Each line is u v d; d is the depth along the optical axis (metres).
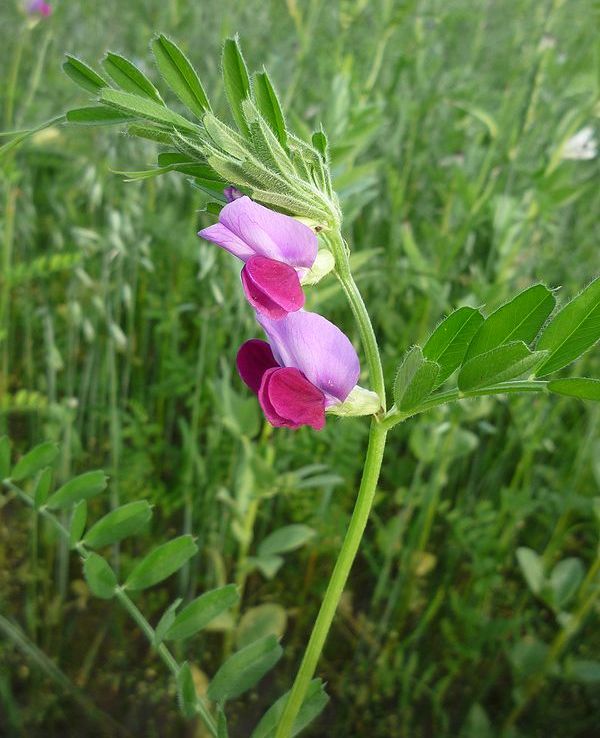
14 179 0.23
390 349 0.27
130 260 0.26
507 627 0.23
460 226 0.27
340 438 0.24
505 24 0.44
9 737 0.21
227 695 0.12
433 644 0.25
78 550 0.12
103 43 0.37
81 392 0.27
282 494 0.25
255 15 0.40
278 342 0.09
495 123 0.25
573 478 0.25
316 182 0.09
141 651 0.24
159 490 0.26
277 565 0.21
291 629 0.25
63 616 0.24
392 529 0.23
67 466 0.24
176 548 0.12
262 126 0.08
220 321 0.24
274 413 0.09
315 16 0.28
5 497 0.26
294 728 0.11
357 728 0.23
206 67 0.35
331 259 0.09
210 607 0.12
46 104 0.31
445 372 0.10
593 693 0.23
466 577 0.26
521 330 0.09
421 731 0.23
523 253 0.27
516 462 0.28
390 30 0.27
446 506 0.25
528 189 0.26
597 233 0.30
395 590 0.23
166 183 0.28
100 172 0.27
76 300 0.25
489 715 0.23
